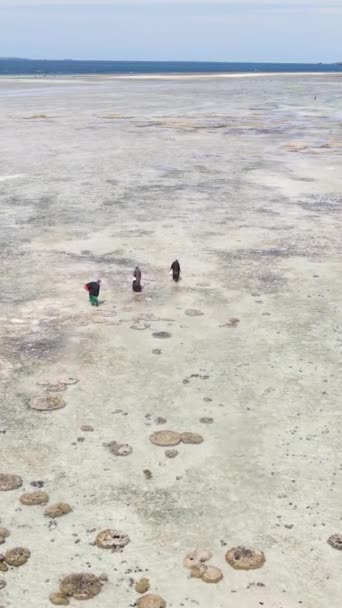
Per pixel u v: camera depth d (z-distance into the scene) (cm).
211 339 1590
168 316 1730
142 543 917
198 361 1473
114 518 965
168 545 914
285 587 845
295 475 1073
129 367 1441
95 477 1059
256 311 1773
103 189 3328
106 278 2019
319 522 964
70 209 2897
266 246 2394
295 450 1141
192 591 837
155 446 1146
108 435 1178
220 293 1909
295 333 1630
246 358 1489
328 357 1500
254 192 3306
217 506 995
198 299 1858
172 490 1030
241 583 851
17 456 1110
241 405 1286
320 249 2369
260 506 997
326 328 1664
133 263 2173
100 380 1381
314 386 1366
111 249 2323
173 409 1269
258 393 1334
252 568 875
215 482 1052
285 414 1256
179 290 1928
